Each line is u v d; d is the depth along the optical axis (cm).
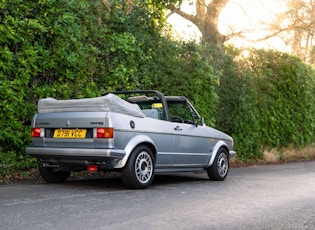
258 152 1608
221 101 1438
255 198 681
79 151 703
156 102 882
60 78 941
